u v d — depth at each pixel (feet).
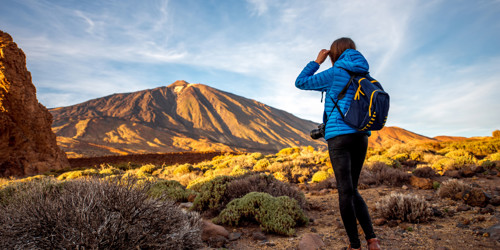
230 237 14.47
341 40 8.87
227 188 21.20
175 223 10.02
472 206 15.53
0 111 96.43
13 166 91.76
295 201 17.11
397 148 57.21
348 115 7.40
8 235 7.97
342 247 11.44
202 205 20.88
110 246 8.02
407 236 11.94
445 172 27.71
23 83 106.01
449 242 10.68
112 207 8.69
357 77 7.69
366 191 23.29
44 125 111.04
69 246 7.70
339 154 7.78
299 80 8.71
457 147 62.54
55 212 8.36
